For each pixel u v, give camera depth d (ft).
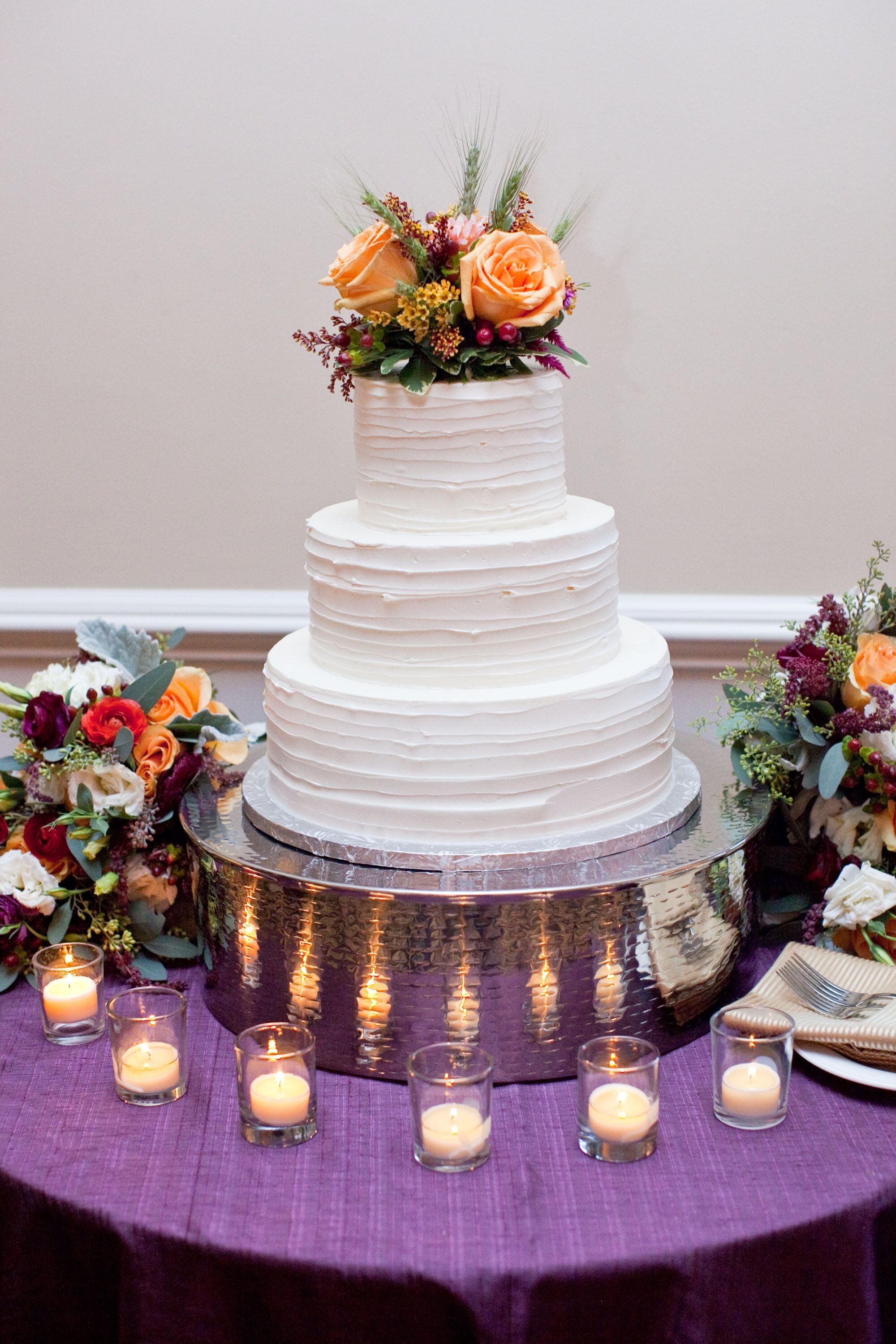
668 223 7.47
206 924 5.20
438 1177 4.20
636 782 5.04
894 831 5.27
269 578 8.19
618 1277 3.78
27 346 7.93
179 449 8.03
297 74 7.40
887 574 7.91
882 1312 4.22
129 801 5.49
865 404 7.68
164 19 7.38
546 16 7.23
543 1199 4.07
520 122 7.38
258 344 7.82
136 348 7.89
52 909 5.55
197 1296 3.94
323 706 4.83
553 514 5.03
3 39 7.46
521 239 4.68
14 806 5.83
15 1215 4.21
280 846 5.01
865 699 5.29
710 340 7.63
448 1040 4.67
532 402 4.79
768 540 7.93
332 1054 4.83
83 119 7.55
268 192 7.57
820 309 7.55
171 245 7.70
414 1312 3.79
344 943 4.63
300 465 7.99
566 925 4.55
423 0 7.25
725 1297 3.89
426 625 4.72
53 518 8.20
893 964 5.19
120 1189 4.14
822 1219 3.94
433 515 4.83
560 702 4.67
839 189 7.37
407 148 7.46
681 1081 4.75
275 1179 4.19
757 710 5.66
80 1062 4.98
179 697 6.06
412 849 4.73
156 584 8.26
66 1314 4.24
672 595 8.04
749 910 5.20
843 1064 4.67
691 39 7.22
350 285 4.66
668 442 7.80
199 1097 4.71
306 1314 3.84
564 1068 4.75
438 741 4.64
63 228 7.73
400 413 4.75
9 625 8.20
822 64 7.21
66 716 5.64
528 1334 3.80
